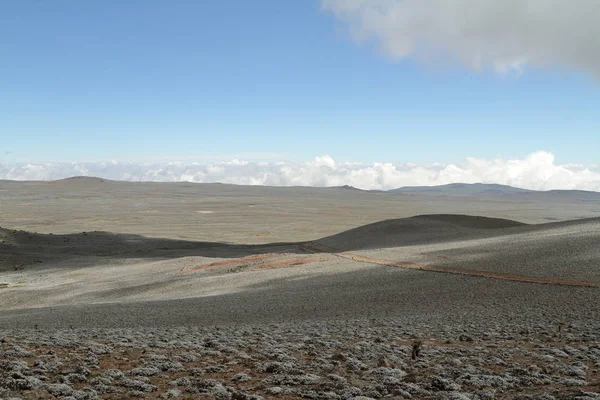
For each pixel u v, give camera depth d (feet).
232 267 263.90
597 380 40.98
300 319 115.44
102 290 228.22
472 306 128.36
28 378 36.94
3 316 147.13
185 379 39.42
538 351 56.65
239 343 62.69
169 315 127.95
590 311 108.06
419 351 56.03
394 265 218.18
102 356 50.08
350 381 39.88
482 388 38.19
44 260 370.53
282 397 35.37
